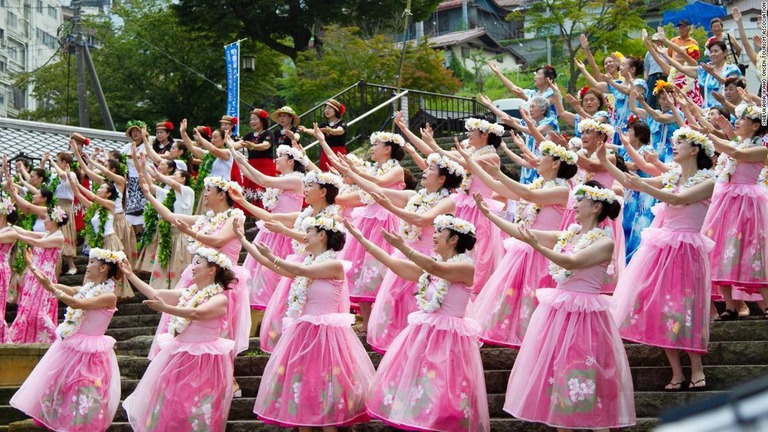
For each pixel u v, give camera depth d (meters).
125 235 13.75
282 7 29.95
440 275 7.15
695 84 12.54
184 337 8.03
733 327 8.13
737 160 8.47
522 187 8.05
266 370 7.66
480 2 41.59
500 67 36.81
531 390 6.75
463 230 7.30
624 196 9.84
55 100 34.19
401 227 8.59
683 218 7.57
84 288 8.77
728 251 8.37
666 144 11.05
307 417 7.32
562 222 8.25
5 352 10.45
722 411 1.82
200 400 7.86
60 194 14.10
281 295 9.00
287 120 13.13
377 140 9.93
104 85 32.53
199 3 29.80
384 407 7.05
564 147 9.02
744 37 11.00
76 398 8.46
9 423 9.69
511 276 8.07
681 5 26.05
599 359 6.66
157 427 7.80
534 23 27.81
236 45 19.12
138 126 14.19
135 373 10.21
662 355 7.89
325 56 27.09
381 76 26.50
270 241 9.87
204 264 8.26
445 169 8.54
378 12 30.02
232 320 8.74
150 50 32.41
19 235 12.13
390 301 8.28
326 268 7.67
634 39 26.48
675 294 7.36
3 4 42.22
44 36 45.88
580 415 6.57
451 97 20.19
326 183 9.03
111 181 14.18
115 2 36.62
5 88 41.28
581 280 6.87
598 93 11.41
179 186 11.95
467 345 7.14
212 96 32.03
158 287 12.20
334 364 7.45
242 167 10.16
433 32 41.06
